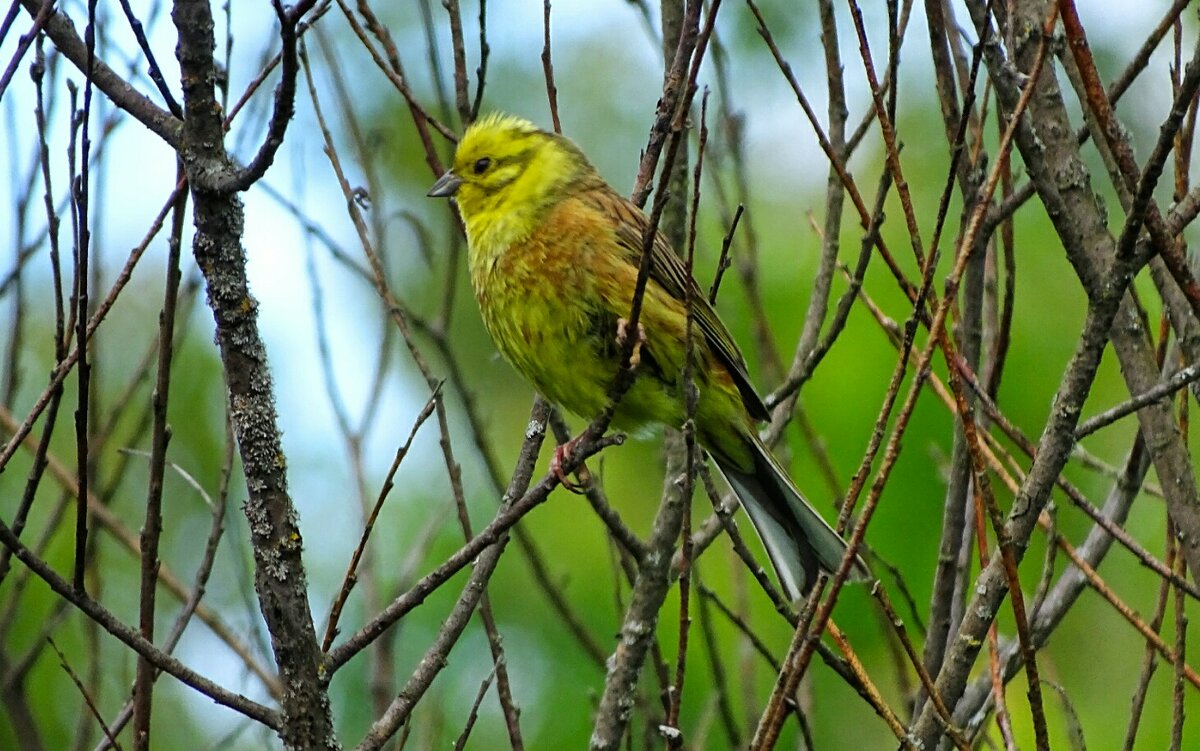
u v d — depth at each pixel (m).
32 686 13.27
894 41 7.54
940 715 6.54
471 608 7.81
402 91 9.45
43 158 7.53
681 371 10.23
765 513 10.05
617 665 9.40
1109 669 12.46
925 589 12.48
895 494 12.66
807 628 6.61
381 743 7.16
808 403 13.07
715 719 12.55
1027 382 13.17
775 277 13.96
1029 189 8.27
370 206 10.53
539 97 17.11
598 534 13.95
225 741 10.74
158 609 14.08
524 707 13.14
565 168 10.73
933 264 6.37
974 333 8.88
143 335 15.75
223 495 8.55
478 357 15.84
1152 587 12.72
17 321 10.13
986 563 7.49
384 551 14.03
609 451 14.51
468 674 13.23
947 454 12.69
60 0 8.29
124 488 14.66
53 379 7.04
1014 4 7.91
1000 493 12.84
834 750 12.62
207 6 7.05
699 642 12.82
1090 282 7.20
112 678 13.57
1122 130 6.65
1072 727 7.34
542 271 10.41
